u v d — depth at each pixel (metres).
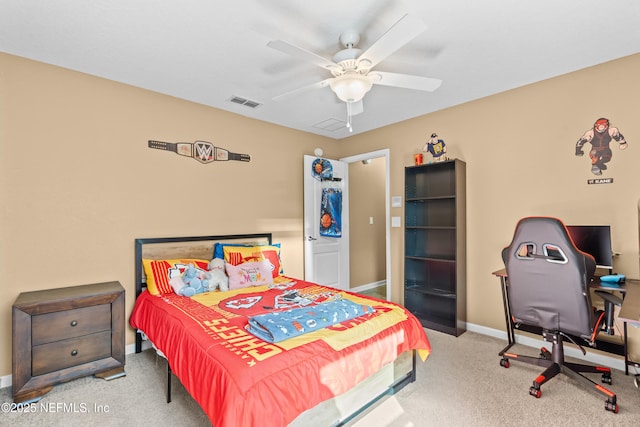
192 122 3.21
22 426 1.78
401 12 1.84
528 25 1.96
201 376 1.51
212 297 2.53
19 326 1.99
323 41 2.15
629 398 2.00
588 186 2.54
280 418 1.30
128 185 2.79
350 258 4.96
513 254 2.14
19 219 2.30
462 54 2.31
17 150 2.30
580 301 1.89
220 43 2.16
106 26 1.96
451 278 3.51
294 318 1.81
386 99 3.17
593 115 2.52
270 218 3.85
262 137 3.80
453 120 3.38
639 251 2.31
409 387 2.15
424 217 3.74
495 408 1.92
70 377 2.14
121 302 2.37
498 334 3.07
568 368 2.16
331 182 4.43
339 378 1.57
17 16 1.84
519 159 2.92
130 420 1.83
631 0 1.72
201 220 3.26
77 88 2.55
